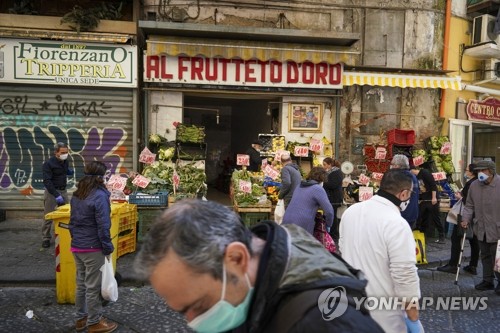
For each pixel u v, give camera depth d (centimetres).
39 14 866
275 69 884
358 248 254
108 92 862
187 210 104
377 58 993
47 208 649
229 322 108
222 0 923
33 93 844
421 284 555
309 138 942
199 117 1428
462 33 1062
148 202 685
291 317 100
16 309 439
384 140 981
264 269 107
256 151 891
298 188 520
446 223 848
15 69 821
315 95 923
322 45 885
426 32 1010
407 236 244
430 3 1011
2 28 814
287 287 105
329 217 504
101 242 368
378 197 260
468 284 557
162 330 397
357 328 97
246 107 1288
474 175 580
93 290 379
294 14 955
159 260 100
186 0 909
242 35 837
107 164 875
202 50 829
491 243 520
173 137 894
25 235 730
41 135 855
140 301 467
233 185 805
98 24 841
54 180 652
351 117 976
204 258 98
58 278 450
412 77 936
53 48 826
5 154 847
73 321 412
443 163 944
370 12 985
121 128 873
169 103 889
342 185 823
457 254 604
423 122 1016
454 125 1040
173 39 827
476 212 533
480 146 1225
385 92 993
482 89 1067
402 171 261
